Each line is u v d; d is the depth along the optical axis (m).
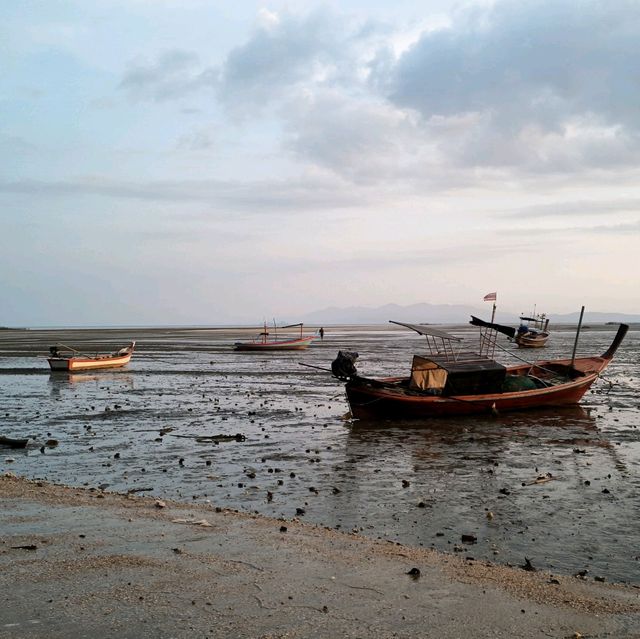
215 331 179.00
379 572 7.82
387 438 19.95
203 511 10.66
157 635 5.92
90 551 8.30
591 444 18.86
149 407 26.39
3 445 18.20
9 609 6.47
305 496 13.05
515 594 7.25
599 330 147.88
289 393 31.22
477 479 14.60
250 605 6.67
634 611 6.86
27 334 147.00
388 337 113.00
